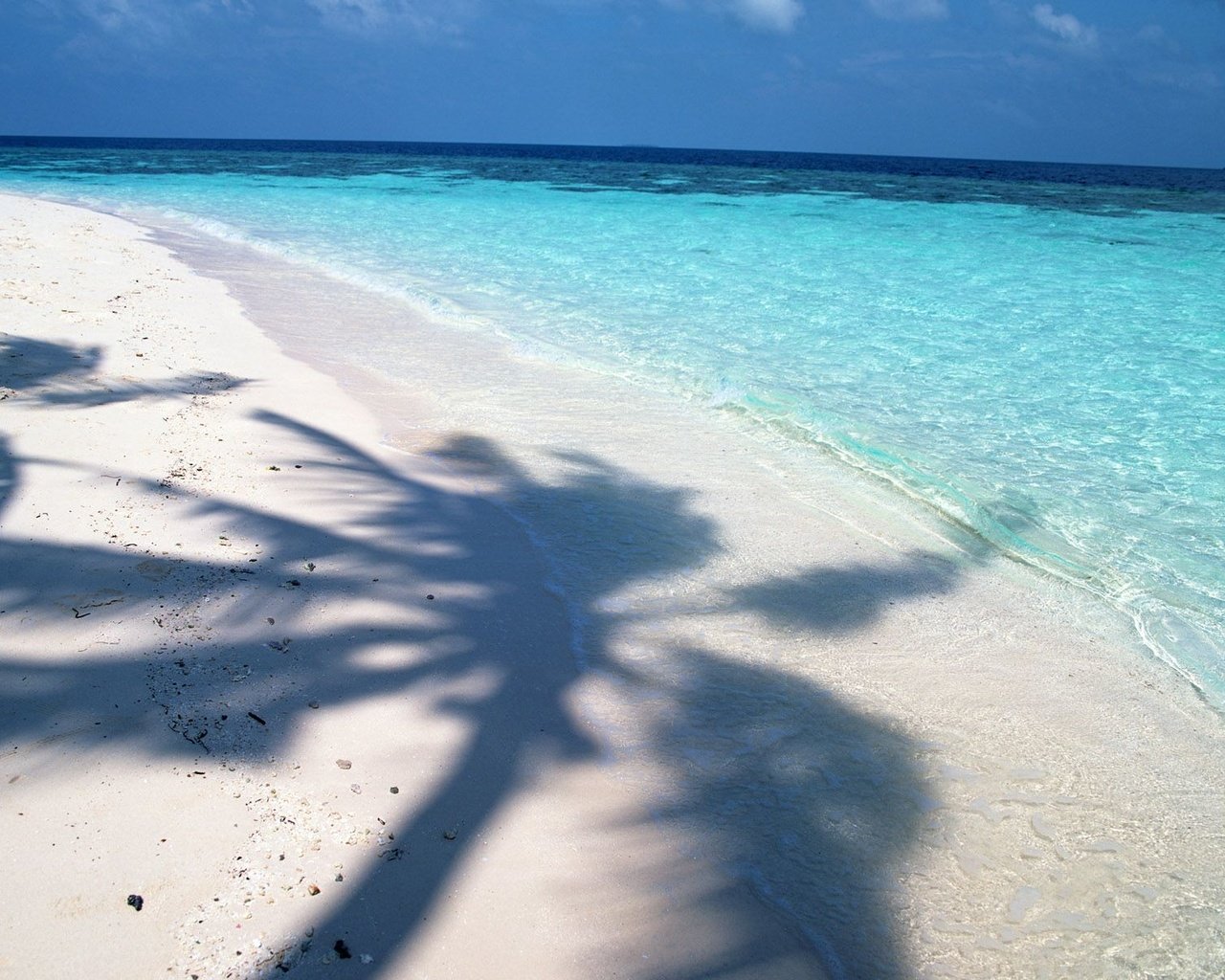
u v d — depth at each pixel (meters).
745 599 4.58
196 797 2.83
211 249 16.14
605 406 7.62
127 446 5.68
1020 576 4.95
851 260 16.47
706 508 5.67
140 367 7.46
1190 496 5.91
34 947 2.24
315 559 4.55
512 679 3.74
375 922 2.45
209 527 4.74
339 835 2.76
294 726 3.25
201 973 2.23
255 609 4.01
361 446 6.31
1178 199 40.44
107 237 15.74
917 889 2.79
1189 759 3.49
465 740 3.31
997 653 4.21
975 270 15.59
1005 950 2.58
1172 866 2.94
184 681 3.42
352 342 9.43
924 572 4.96
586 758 3.30
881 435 6.93
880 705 3.76
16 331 8.02
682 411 7.57
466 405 7.49
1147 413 7.54
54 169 44.28
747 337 10.05
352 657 3.74
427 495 5.59
